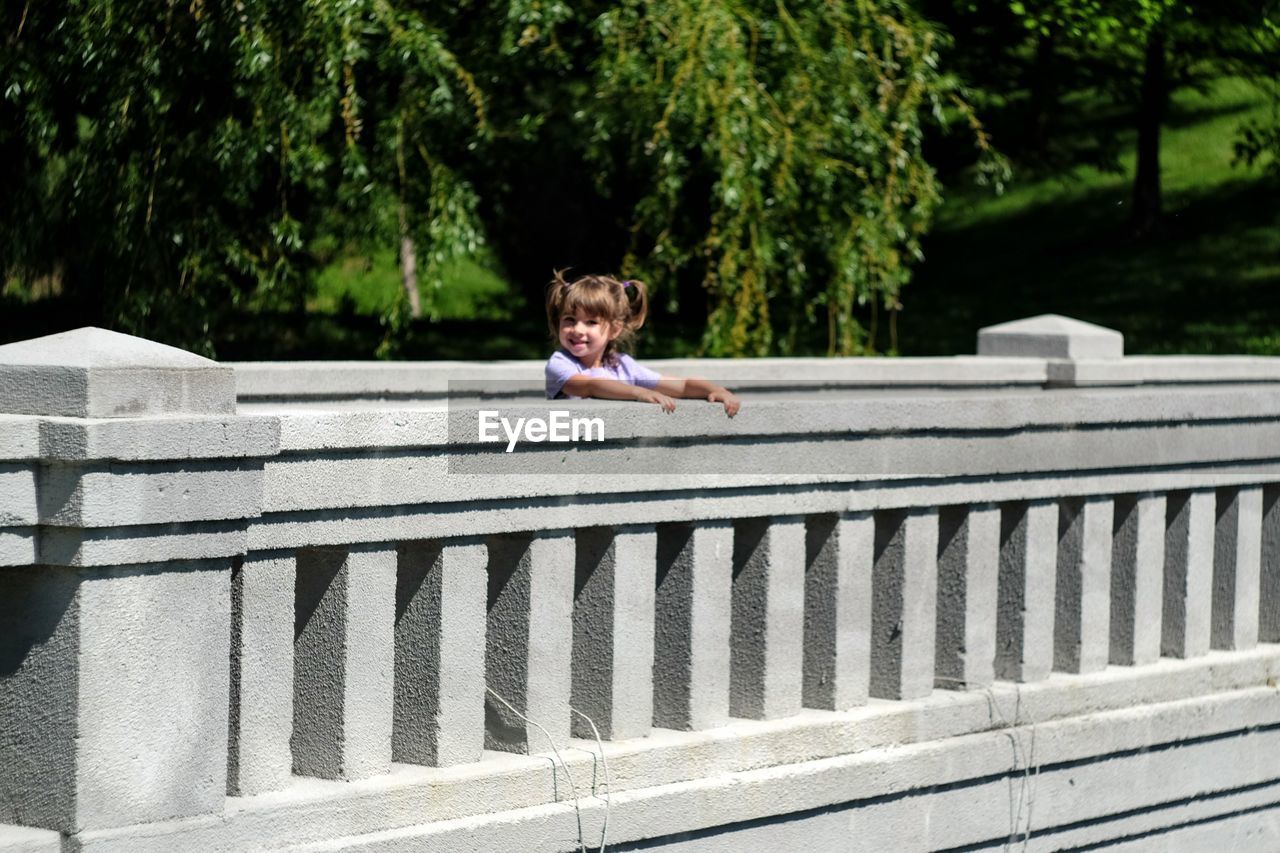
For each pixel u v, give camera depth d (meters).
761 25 10.95
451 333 17.81
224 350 15.05
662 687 4.55
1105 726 5.39
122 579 3.31
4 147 10.35
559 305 4.84
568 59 11.34
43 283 14.11
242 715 3.65
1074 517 5.51
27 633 3.32
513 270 20.70
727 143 10.30
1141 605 5.70
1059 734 5.27
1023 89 19.94
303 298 14.12
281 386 6.33
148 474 3.28
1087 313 19.27
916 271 22.52
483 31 11.07
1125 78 20.20
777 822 4.60
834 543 4.82
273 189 10.74
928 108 13.16
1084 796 5.40
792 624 4.73
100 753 3.29
